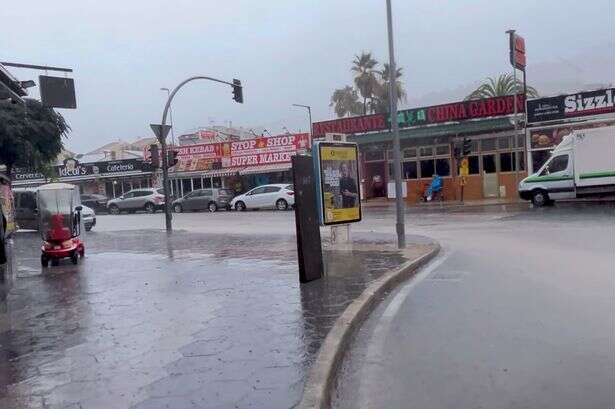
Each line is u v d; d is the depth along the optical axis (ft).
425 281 32.45
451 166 115.85
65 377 16.98
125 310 25.75
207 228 79.05
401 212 44.83
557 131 103.30
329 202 45.62
